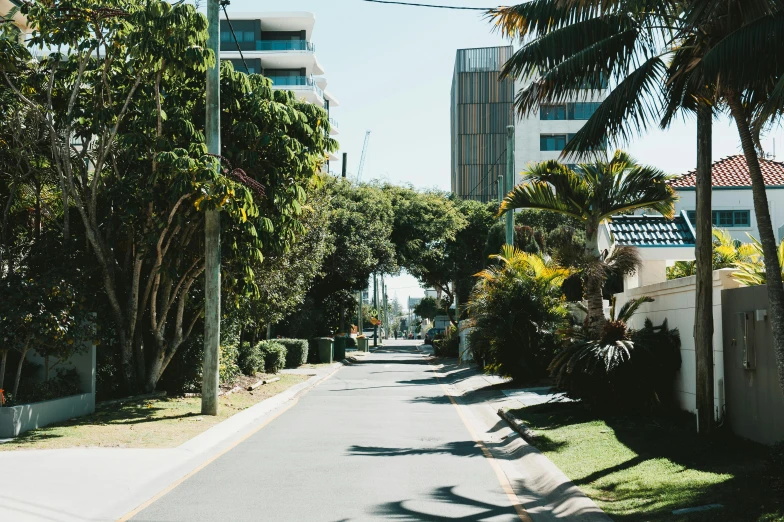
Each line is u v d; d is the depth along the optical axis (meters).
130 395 18.80
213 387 16.38
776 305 8.78
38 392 14.70
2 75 16.31
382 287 118.25
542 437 12.64
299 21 69.31
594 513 7.55
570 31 11.36
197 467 10.54
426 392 23.98
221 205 15.30
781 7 8.52
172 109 16.78
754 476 8.44
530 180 17.83
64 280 14.44
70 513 7.65
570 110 79.38
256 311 25.06
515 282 22.75
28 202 17.83
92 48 15.94
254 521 7.50
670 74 11.02
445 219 54.38
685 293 13.84
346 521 7.52
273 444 12.79
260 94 17.84
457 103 92.56
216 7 16.42
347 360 44.19
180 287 20.53
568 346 15.01
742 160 39.03
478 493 8.98
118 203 17.16
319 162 19.22
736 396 11.37
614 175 16.94
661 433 11.99
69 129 16.30
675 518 7.10
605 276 17.08
